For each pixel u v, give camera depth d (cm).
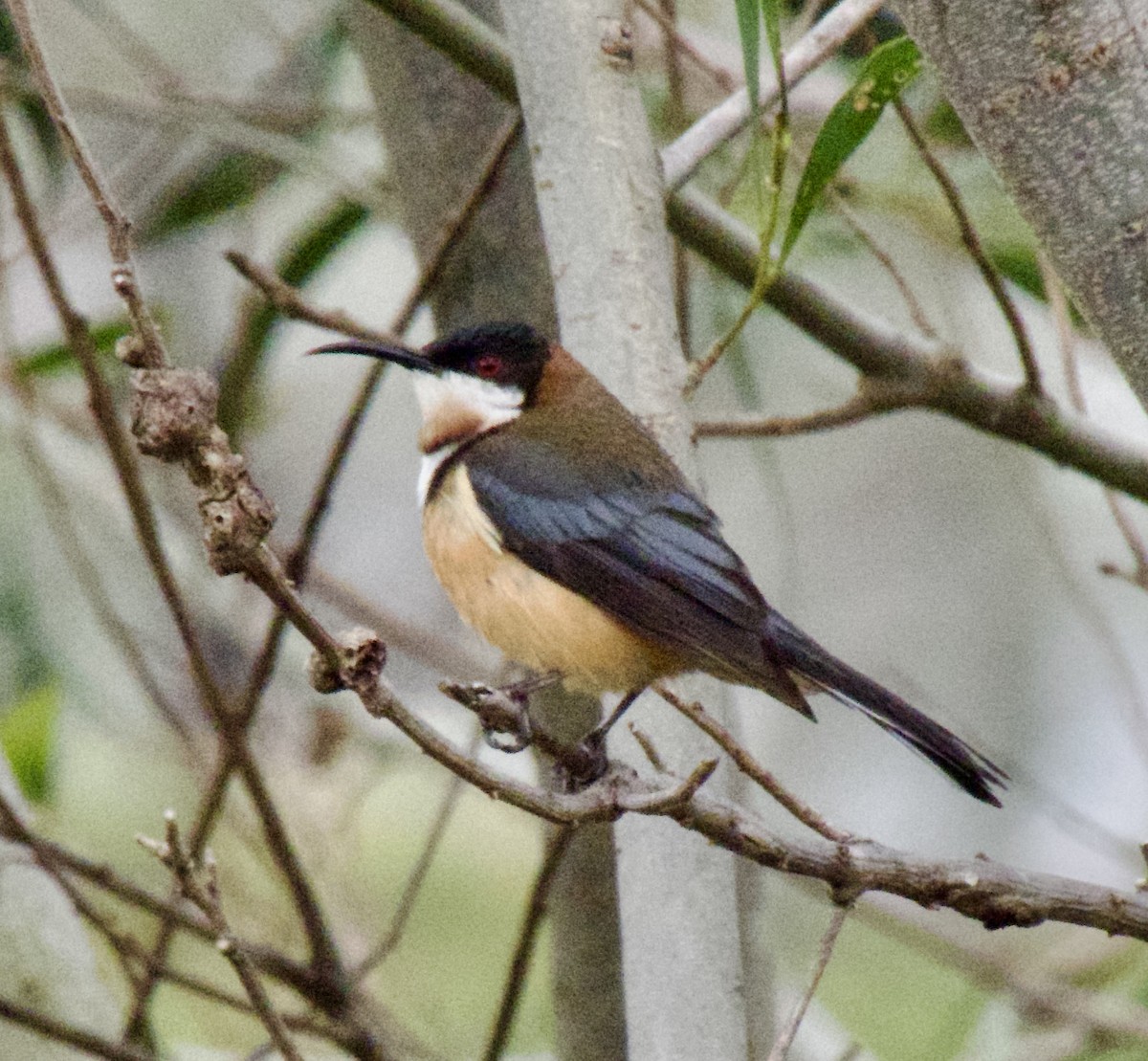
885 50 682
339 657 543
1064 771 1738
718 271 1067
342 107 1267
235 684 1294
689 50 988
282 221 1525
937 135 1119
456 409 964
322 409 1753
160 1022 1175
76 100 1178
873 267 1373
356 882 1196
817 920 1370
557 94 745
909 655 1827
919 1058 1262
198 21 1515
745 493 1875
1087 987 1251
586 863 1000
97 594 1054
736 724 869
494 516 900
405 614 1490
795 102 1175
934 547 1928
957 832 1661
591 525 886
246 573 523
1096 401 1299
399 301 1539
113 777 1398
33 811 1129
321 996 904
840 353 987
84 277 1480
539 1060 1112
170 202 1279
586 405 959
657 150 762
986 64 601
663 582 873
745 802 832
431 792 1448
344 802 1234
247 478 511
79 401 1373
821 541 1883
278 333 1316
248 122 1233
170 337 1312
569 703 1027
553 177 744
